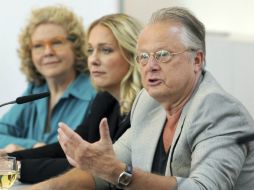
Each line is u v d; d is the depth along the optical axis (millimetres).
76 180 4129
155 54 3805
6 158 4164
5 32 8555
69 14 7219
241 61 7562
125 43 5453
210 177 3469
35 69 7316
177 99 3963
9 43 8523
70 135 3408
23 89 8430
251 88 7500
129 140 4570
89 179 4168
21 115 7184
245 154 3736
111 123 5328
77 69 7125
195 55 3873
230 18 8164
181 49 3791
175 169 3857
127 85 5371
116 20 5547
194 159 3633
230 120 3688
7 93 8500
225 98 3768
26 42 7289
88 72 7102
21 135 7195
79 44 7129
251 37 7852
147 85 3895
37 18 7156
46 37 7047
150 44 3818
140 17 8531
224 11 8195
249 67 7520
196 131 3730
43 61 7051
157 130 4199
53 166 5098
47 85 7273
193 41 3834
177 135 3875
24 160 5184
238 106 3764
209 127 3682
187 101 3947
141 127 4324
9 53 8508
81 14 8477
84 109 6785
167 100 3965
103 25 5570
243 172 3781
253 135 3070
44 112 7047
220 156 3557
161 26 3822
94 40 5582
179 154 3830
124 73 5480
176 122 4055
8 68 8508
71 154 3432
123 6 8641
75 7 8477
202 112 3754
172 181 3445
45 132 7023
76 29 7141
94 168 3420
